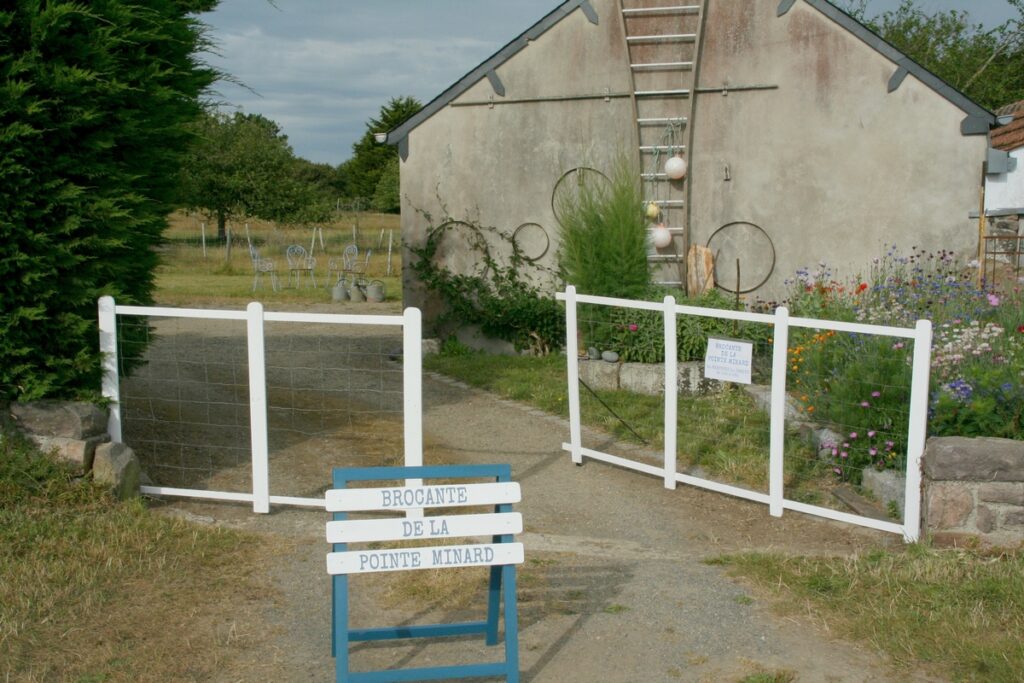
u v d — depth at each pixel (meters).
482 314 14.28
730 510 7.11
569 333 8.24
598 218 12.38
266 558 5.89
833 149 13.02
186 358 12.87
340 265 30.78
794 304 11.58
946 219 12.68
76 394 6.75
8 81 6.19
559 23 13.80
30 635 4.69
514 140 14.12
